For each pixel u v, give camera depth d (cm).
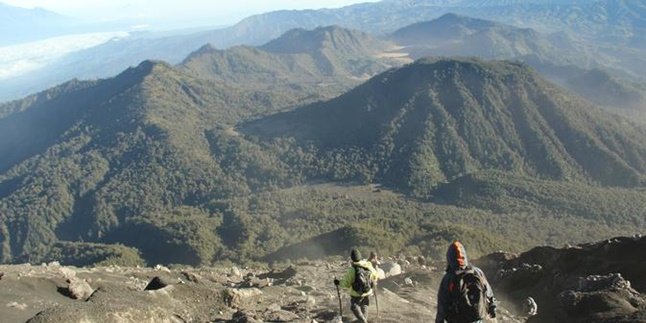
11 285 1703
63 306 1216
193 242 13938
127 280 2284
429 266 3083
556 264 2041
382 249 8562
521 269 2089
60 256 13938
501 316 1695
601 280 1534
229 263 10138
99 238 18562
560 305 1327
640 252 1917
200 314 1511
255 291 1745
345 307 1551
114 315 1259
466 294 785
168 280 1780
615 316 1170
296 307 1631
